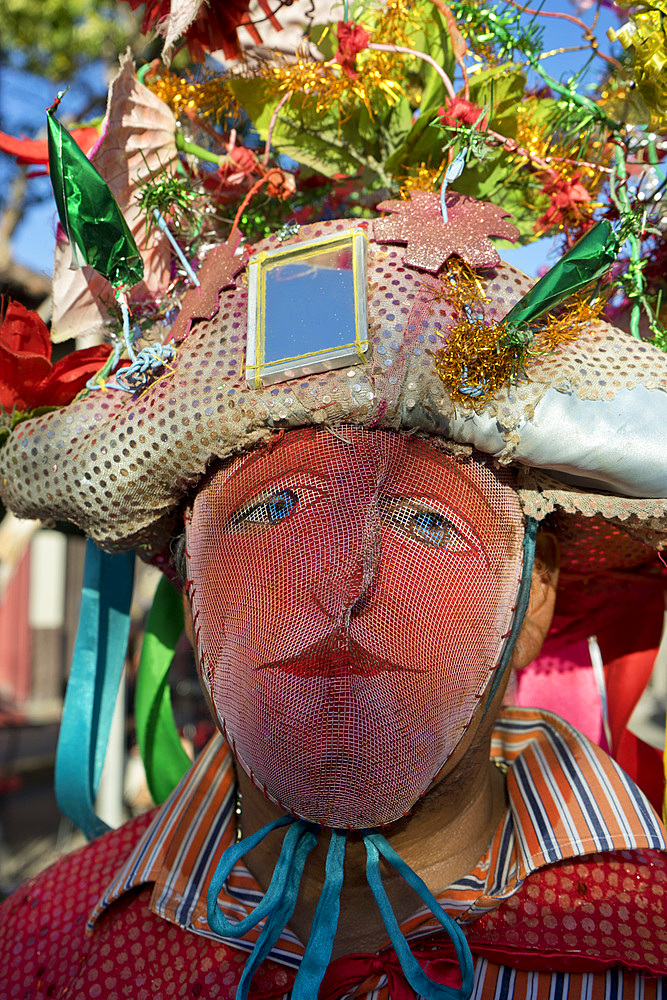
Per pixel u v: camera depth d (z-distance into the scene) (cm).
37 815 782
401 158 122
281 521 94
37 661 1597
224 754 135
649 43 105
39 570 1611
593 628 149
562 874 114
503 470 101
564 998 103
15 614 1595
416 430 94
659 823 114
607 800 116
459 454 96
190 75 128
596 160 122
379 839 98
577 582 137
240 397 96
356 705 85
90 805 150
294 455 94
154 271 120
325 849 104
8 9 550
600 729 152
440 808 105
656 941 106
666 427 92
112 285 110
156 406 100
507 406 92
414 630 89
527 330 91
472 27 120
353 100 121
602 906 110
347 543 90
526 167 123
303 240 106
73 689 150
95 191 100
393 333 93
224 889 119
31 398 118
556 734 127
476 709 97
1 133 119
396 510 93
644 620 147
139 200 116
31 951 133
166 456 99
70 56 569
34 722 1398
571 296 97
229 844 125
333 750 85
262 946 96
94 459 103
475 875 112
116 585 153
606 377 94
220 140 130
